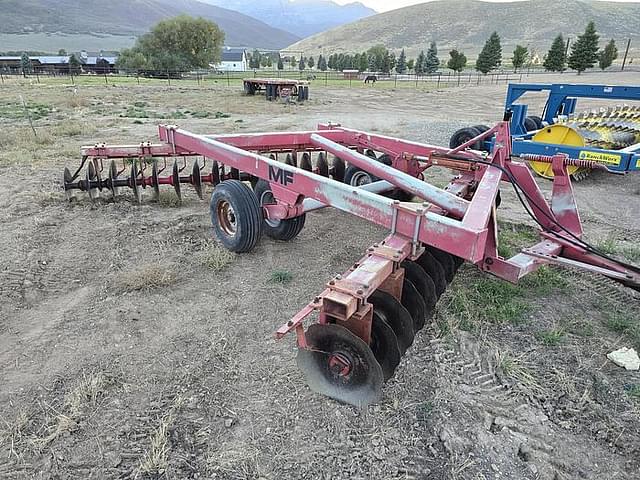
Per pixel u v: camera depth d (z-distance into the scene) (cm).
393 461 296
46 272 513
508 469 291
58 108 2005
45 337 406
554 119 1051
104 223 643
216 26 7112
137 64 6481
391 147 651
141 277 493
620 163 755
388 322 345
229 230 560
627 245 608
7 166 937
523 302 462
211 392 346
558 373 368
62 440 307
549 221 488
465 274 510
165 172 910
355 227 645
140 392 346
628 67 7331
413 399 341
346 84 4594
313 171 704
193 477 284
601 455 304
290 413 328
